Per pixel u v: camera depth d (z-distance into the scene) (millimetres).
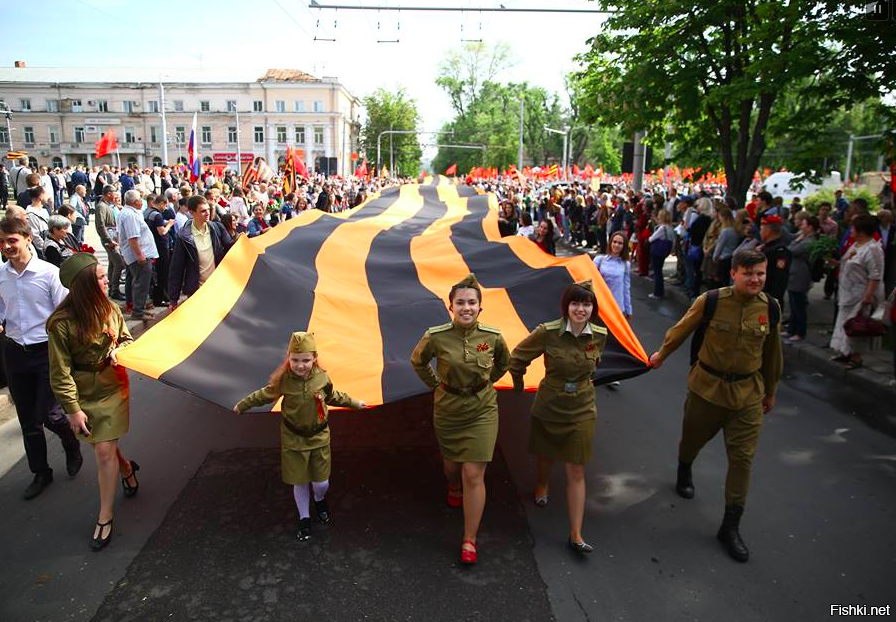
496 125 78562
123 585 3609
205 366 4379
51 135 78375
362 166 44312
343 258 6680
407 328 5242
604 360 4879
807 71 10805
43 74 80688
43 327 4449
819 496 4723
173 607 3432
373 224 8375
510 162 78938
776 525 4328
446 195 11203
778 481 4953
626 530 4242
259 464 5070
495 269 6590
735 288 4078
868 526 4320
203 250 7863
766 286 8422
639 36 13531
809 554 3998
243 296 5332
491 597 3537
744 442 4023
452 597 3531
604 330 3980
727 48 12961
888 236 8719
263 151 80438
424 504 4516
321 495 4176
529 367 4664
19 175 17125
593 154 81875
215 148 80000
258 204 12805
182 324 4715
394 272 6461
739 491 4000
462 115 81938
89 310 3869
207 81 81125
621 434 5809
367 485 4770
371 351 4840
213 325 4879
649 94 13898
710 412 4172
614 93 14633
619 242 7258
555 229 10578
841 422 6160
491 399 3895
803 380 7434
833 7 10617
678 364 8039
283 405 3959
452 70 80375
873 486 4883
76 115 78062
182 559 3852
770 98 12844
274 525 4234
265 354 4707
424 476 4922
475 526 3820
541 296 5738
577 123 16891
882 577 3773
